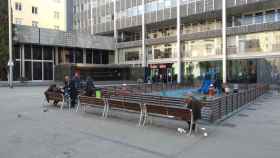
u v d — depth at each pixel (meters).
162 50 38.84
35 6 45.12
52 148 6.42
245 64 30.39
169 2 35.94
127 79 39.66
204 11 32.19
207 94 19.06
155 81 38.50
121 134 7.83
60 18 49.06
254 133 8.05
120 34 44.91
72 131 8.16
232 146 6.68
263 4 28.42
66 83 13.68
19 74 35.53
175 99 11.14
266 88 23.38
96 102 11.10
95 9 47.09
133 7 40.66
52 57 39.09
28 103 14.82
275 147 6.60
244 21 32.31
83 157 5.79
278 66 27.62
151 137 7.52
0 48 33.78
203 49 34.22
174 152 6.18
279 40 27.59
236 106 12.68
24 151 6.17
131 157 5.81
